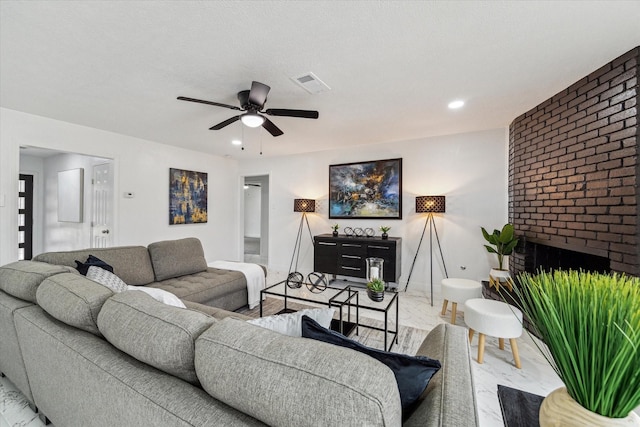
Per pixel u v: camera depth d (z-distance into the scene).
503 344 2.43
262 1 1.48
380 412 0.60
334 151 4.89
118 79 2.35
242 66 2.13
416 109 2.99
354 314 3.12
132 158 4.20
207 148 4.93
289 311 2.90
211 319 0.98
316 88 2.49
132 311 1.05
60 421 1.24
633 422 0.60
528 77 2.30
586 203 2.30
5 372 1.71
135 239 4.24
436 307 3.46
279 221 5.49
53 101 2.83
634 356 0.56
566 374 0.65
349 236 4.46
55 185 5.24
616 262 2.03
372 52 1.94
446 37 1.77
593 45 1.87
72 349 1.10
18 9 1.54
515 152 3.29
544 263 3.01
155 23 1.66
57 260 2.38
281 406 0.65
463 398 0.80
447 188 4.02
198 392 0.83
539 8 1.52
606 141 2.12
